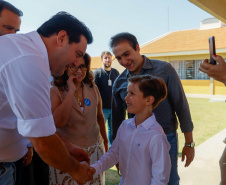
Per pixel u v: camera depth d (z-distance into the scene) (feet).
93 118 6.59
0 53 3.41
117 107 7.47
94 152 6.61
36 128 3.47
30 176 7.08
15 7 7.80
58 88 6.32
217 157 11.94
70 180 6.08
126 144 5.41
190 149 6.91
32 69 3.35
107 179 10.27
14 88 3.34
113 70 15.29
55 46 3.93
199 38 56.08
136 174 5.19
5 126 4.09
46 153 3.76
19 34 3.84
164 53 52.85
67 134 6.30
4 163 4.59
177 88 6.52
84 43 4.12
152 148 4.91
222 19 13.43
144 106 5.28
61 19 3.91
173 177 6.61
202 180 9.75
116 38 6.41
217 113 27.04
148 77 5.42
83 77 6.40
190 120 6.80
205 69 3.83
